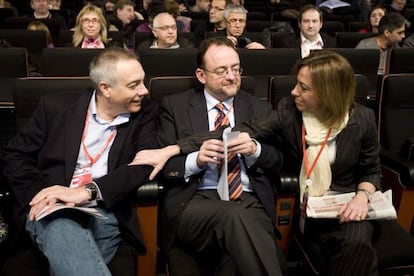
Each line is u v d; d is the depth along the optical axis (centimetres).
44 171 165
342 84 159
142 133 173
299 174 176
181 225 159
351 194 171
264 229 153
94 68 158
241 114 186
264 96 259
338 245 158
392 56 286
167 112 186
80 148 165
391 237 164
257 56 273
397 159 197
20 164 162
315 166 168
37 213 142
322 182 169
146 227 164
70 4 745
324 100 160
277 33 419
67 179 161
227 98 184
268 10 777
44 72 251
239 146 164
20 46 362
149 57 254
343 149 168
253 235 146
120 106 164
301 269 179
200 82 198
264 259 143
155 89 202
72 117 167
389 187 200
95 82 160
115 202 153
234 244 147
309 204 164
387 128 221
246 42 378
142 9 707
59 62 250
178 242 164
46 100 172
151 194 158
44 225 146
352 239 157
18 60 249
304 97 165
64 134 166
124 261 154
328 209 162
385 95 220
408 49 284
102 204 157
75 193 149
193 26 504
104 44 379
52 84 188
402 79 219
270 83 214
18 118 189
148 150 168
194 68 259
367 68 284
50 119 169
